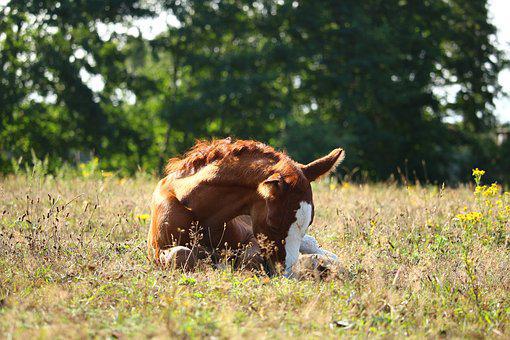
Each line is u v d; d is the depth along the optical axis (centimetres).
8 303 701
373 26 4341
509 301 809
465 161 4769
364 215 1218
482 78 4809
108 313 686
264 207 784
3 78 4188
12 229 1093
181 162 905
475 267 898
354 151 3972
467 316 745
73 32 4391
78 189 1504
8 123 4188
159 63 5072
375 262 912
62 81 4250
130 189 1575
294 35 4400
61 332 608
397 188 1792
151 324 640
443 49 4681
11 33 4328
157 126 4838
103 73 4472
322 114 4525
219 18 4438
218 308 698
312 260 836
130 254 935
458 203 1327
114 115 4550
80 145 4281
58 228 1059
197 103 4138
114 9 4444
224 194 828
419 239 1073
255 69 4353
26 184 1617
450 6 4800
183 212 850
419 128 4438
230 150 834
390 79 4169
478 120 4816
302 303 731
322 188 1716
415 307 759
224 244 880
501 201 1166
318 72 4359
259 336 615
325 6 4388
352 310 726
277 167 789
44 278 811
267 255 769
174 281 774
